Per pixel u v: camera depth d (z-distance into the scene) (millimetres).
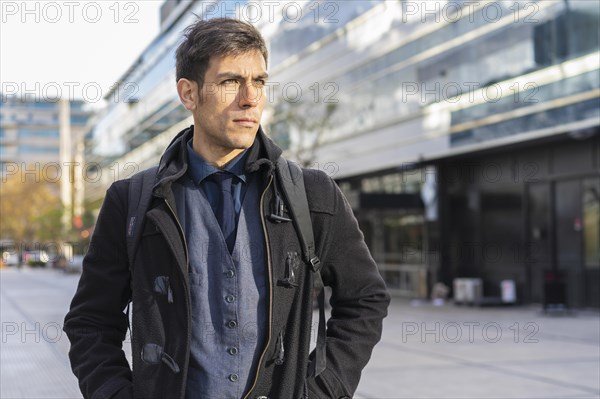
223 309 1820
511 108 15352
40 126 77375
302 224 1902
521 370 8586
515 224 17094
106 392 1843
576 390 7406
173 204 1857
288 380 1844
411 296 20156
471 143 16516
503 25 15492
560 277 15016
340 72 20969
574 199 15570
